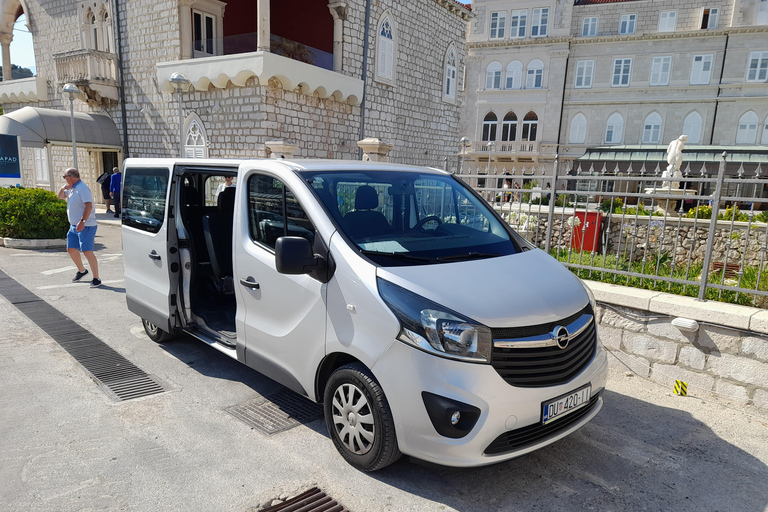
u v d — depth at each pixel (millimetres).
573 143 38281
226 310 5027
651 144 36562
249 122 14836
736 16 33438
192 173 4500
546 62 37719
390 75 19641
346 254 3141
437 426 2732
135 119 18219
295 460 3332
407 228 3621
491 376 2742
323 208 3371
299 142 15875
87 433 3609
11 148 14000
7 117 17094
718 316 4254
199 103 15984
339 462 3314
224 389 4402
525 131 39219
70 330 5859
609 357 5020
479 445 2725
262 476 3148
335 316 3148
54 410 3941
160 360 5043
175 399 4191
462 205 4125
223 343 4375
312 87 15500
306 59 15914
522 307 2928
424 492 3033
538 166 38688
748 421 4012
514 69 38719
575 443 3672
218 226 4926
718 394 4375
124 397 4203
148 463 3252
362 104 18266
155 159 5000
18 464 3203
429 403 2736
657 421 4008
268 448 3471
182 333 5734
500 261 3420
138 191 5227
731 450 3615
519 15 38094
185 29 16141
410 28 20562
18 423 3725
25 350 5199
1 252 10398
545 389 2879
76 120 18109
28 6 21688
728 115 34594
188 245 4684
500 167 40344
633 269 5828
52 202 11453
